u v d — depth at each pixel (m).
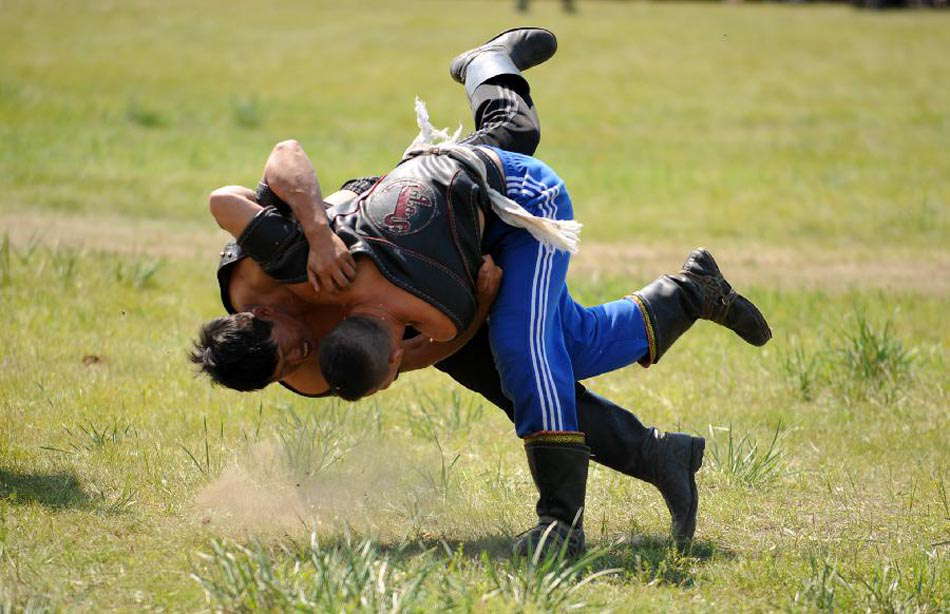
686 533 11.84
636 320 12.05
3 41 62.09
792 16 87.88
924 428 16.09
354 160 41.06
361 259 10.34
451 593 9.71
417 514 12.21
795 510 12.98
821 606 10.04
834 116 52.81
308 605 9.05
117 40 64.75
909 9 94.75
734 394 17.84
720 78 61.19
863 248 32.34
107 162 38.00
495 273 10.94
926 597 10.28
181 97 51.25
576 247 11.06
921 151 46.03
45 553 10.52
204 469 13.21
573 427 10.89
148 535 11.30
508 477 13.63
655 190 39.16
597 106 53.62
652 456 11.96
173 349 18.59
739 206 37.06
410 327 11.59
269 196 10.51
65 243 27.58
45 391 15.80
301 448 13.69
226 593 9.48
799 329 22.25
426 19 77.50
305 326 10.53
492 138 12.07
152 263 25.12
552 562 10.05
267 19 75.31
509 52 13.16
